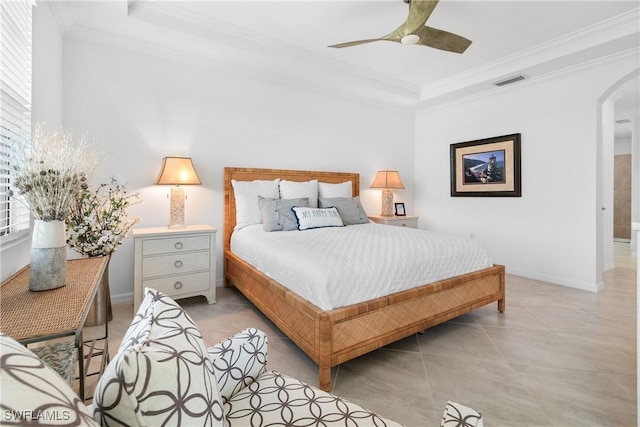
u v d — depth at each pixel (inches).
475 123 169.2
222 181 134.7
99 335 86.5
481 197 167.9
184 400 21.4
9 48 58.0
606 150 167.9
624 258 200.7
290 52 126.6
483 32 113.0
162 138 120.5
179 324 28.9
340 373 71.7
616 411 58.3
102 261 64.7
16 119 61.8
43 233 45.6
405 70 149.7
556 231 139.5
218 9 100.4
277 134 148.6
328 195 150.1
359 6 98.4
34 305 39.8
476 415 30.6
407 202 200.4
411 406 60.4
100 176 108.9
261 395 39.4
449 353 80.2
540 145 143.5
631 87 167.0
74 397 16.3
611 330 92.5
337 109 168.4
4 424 11.6
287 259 81.1
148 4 97.1
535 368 72.9
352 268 72.4
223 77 133.5
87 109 106.1
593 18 104.3
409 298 78.4
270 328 93.9
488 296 100.5
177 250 106.7
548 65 129.1
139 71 115.4
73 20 97.2
